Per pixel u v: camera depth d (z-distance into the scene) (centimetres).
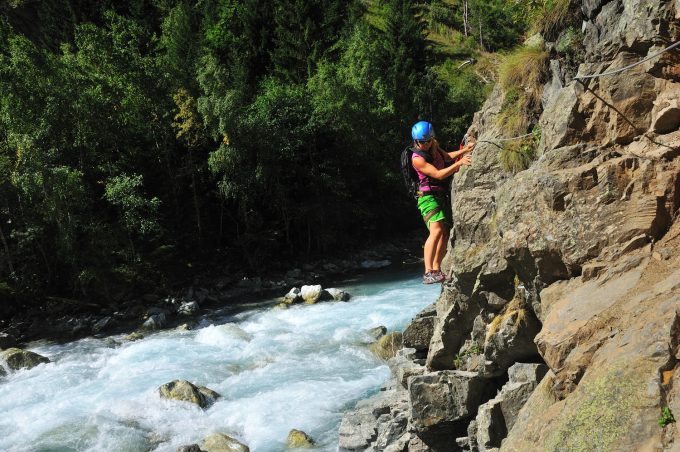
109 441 1254
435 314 1275
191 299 2945
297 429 1209
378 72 5197
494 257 854
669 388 445
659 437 423
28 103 2889
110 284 2844
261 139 3478
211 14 5703
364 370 1581
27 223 2720
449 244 1047
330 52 5400
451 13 8575
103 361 1911
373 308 2314
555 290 677
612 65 759
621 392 467
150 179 3503
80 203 2734
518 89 1045
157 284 3044
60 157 2972
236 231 3712
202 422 1323
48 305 2739
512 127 1002
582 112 756
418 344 1261
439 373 906
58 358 2020
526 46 1102
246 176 3472
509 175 943
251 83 5159
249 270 3494
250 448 1178
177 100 3362
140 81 3372
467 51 7450
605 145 733
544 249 682
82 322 2583
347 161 4284
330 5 6275
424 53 5931
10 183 2731
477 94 5753
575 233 661
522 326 793
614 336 535
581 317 586
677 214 618
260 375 1606
